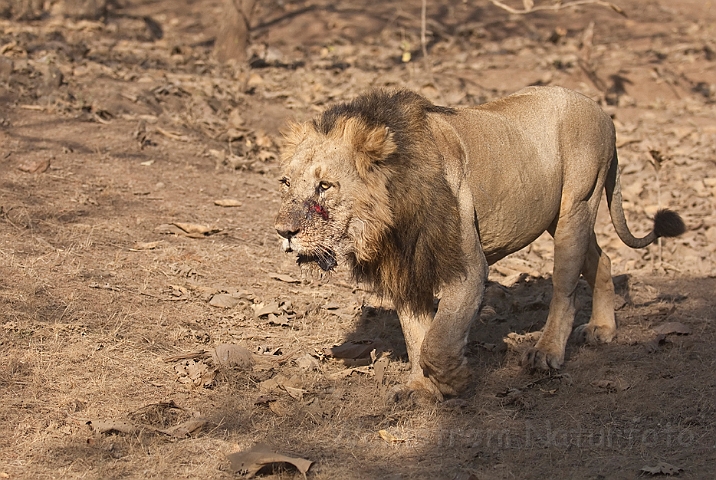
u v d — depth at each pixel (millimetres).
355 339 10805
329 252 8219
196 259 12703
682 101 24500
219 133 18391
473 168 9242
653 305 12484
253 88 22141
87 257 12109
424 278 8852
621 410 9156
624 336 11344
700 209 16938
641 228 16062
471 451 8195
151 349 9898
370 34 33031
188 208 14625
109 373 9242
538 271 13922
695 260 14508
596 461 8047
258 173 16938
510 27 34188
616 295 12734
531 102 10445
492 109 10164
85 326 10125
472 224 9047
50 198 13953
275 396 9000
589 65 25531
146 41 29078
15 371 9047
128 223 13617
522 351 10742
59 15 30672
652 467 7824
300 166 8203
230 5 25766
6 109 17297
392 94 9062
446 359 8852
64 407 8531
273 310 11266
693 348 10766
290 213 8094
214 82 21594
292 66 26297
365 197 8180
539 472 7828
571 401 9398
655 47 30844
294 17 34625
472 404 9180
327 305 11758
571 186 10539
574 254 10633
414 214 8539
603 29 34250
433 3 37375
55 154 15703
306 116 20172
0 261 11398
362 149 8133
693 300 12664
